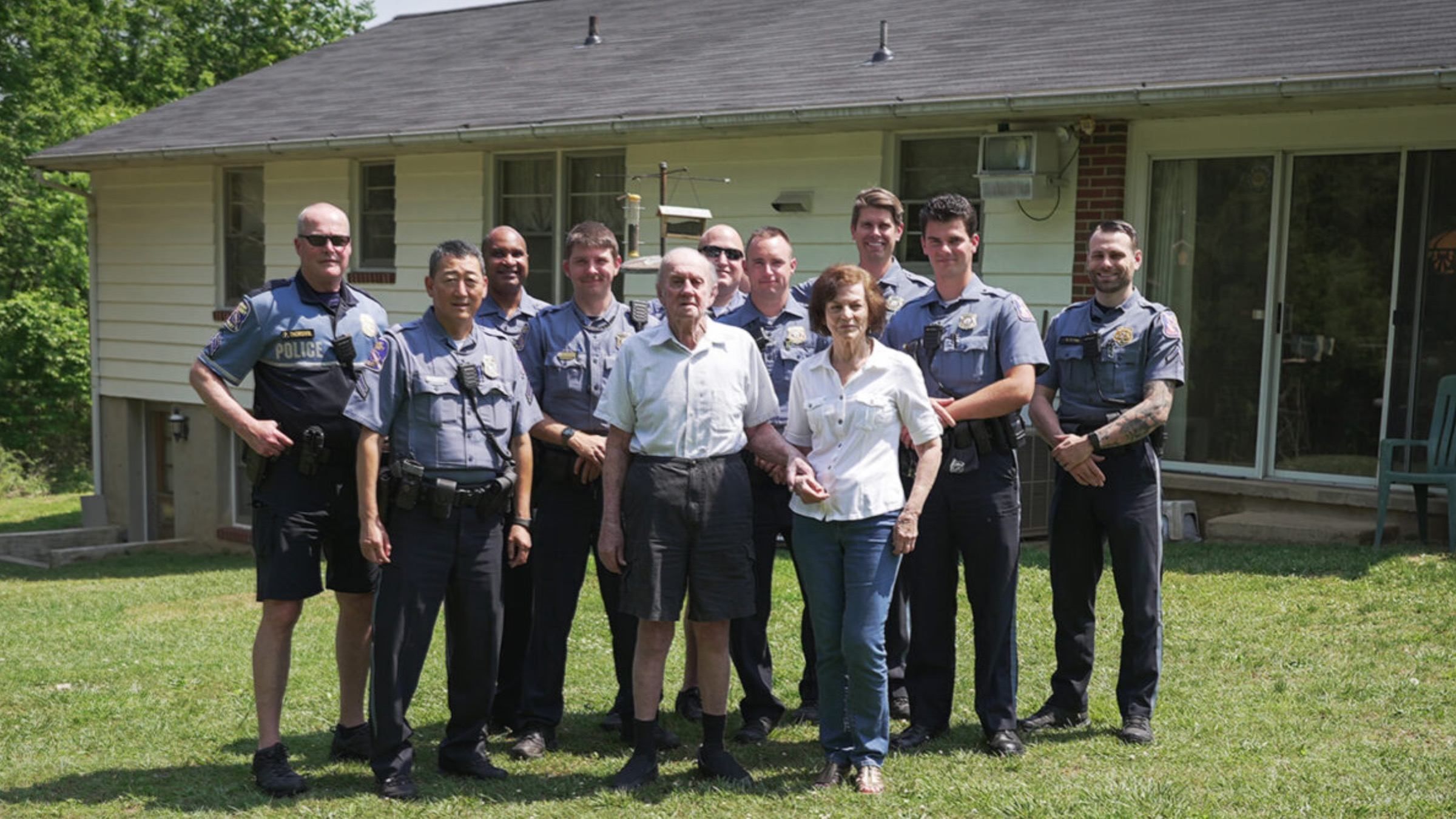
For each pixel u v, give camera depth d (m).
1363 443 9.48
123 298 17.28
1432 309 9.16
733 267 5.93
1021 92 9.62
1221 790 4.63
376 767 4.96
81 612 10.10
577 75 13.91
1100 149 10.02
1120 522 5.23
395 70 16.45
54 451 27.81
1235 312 9.93
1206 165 9.95
